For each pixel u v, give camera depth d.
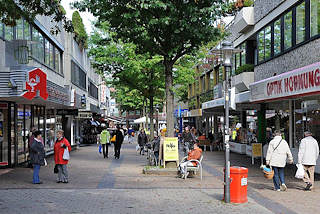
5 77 13.68
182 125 47.78
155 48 14.84
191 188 11.13
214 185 11.70
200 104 42.81
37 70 14.55
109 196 9.83
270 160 10.74
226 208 8.51
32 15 11.68
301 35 15.89
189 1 13.66
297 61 16.17
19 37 16.45
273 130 20.66
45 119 23.31
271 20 19.17
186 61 28.70
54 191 10.55
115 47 26.30
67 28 12.45
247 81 22.28
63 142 12.21
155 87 28.17
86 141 41.62
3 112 16.52
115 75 27.45
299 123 16.61
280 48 18.12
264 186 11.53
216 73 36.06
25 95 13.73
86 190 10.73
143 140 24.41
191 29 13.63
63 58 27.33
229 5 14.25
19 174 14.38
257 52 21.45
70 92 23.55
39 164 11.96
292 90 12.59
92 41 26.83
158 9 13.52
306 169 10.93
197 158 13.23
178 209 8.37
